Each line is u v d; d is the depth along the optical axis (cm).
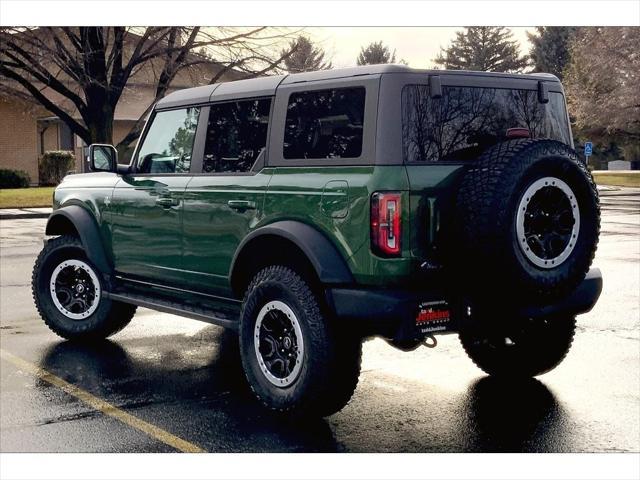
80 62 2534
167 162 630
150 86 3416
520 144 457
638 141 5300
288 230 492
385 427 494
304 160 509
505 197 440
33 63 2520
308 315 479
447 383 591
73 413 521
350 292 466
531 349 579
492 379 601
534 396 555
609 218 2109
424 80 483
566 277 462
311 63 2753
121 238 666
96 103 2642
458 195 458
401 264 457
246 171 554
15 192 2934
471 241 447
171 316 859
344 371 480
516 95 528
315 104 509
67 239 726
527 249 448
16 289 1016
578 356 666
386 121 467
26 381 597
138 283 666
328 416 514
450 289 475
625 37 4438
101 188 688
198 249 584
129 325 810
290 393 491
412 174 462
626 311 858
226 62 2611
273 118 537
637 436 476
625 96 4453
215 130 588
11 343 724
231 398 554
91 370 629
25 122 3441
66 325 724
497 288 451
